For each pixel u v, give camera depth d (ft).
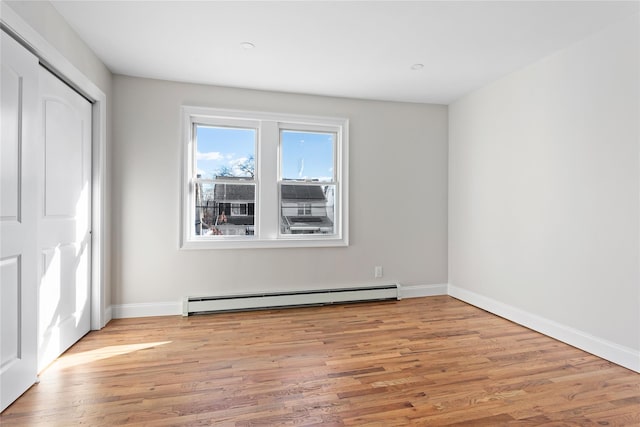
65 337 8.43
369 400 6.32
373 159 13.39
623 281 7.77
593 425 5.62
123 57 9.75
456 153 13.66
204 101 11.70
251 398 6.36
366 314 11.56
